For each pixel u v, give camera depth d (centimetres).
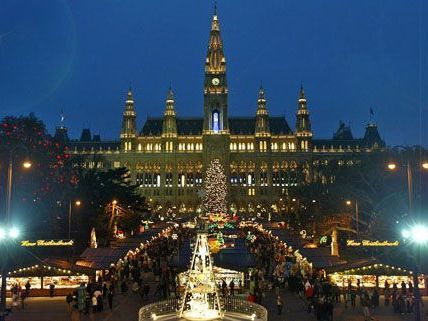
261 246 8912
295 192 14738
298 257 7400
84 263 6450
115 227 10131
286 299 5553
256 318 4006
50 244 6944
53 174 8644
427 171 8644
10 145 7688
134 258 7681
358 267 5794
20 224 7938
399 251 6912
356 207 9175
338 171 11856
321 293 4891
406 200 8800
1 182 7631
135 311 4906
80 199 9700
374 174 9744
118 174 12088
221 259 7831
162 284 5578
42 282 5775
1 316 3794
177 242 10069
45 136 8875
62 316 4703
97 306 4850
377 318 4572
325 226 10119
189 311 4075
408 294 4838
